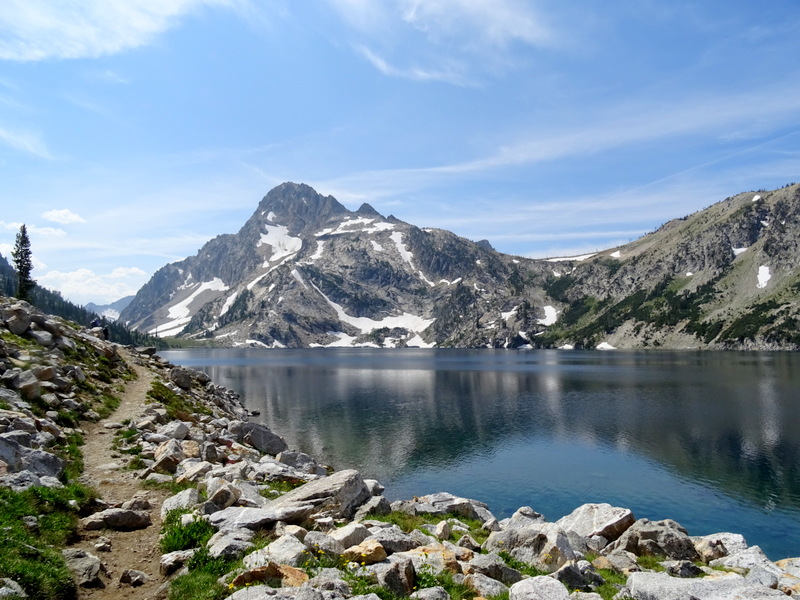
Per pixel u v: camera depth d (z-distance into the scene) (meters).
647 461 58.47
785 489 48.50
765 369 165.75
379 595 11.04
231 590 10.60
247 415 69.75
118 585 11.84
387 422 83.06
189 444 26.19
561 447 65.62
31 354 33.78
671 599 13.12
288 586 10.62
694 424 77.94
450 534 18.64
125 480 20.62
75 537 14.15
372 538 14.41
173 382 53.97
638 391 117.81
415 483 51.25
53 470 18.31
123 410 34.16
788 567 20.80
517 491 48.69
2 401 24.25
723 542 23.02
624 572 17.62
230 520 14.94
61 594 10.71
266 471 24.80
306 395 118.62
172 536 13.85
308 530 15.39
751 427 74.81
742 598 13.58
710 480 51.38
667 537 21.30
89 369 40.38
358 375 177.50
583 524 24.83
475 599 11.96
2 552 10.83
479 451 63.84
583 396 111.88
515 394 118.12
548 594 11.62
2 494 14.09
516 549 16.91
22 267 99.44
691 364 198.38
